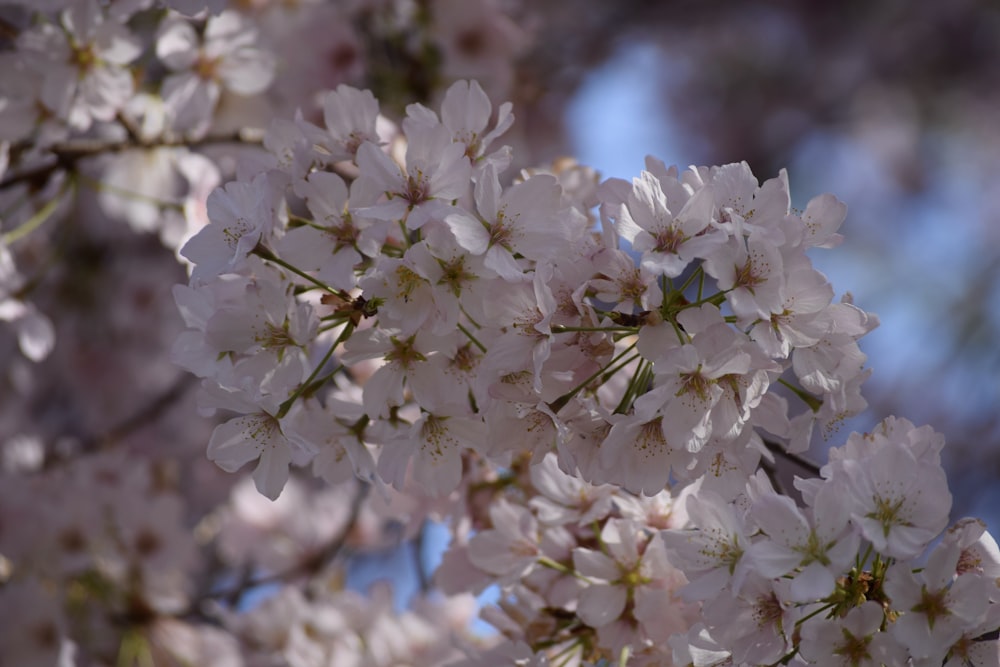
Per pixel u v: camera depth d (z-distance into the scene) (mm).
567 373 769
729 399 765
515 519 862
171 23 991
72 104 964
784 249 769
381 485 806
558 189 777
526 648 837
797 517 749
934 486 754
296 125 822
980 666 763
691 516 771
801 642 752
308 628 1062
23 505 1130
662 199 768
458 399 789
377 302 772
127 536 1147
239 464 789
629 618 829
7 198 1024
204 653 1113
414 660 995
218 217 791
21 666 1091
